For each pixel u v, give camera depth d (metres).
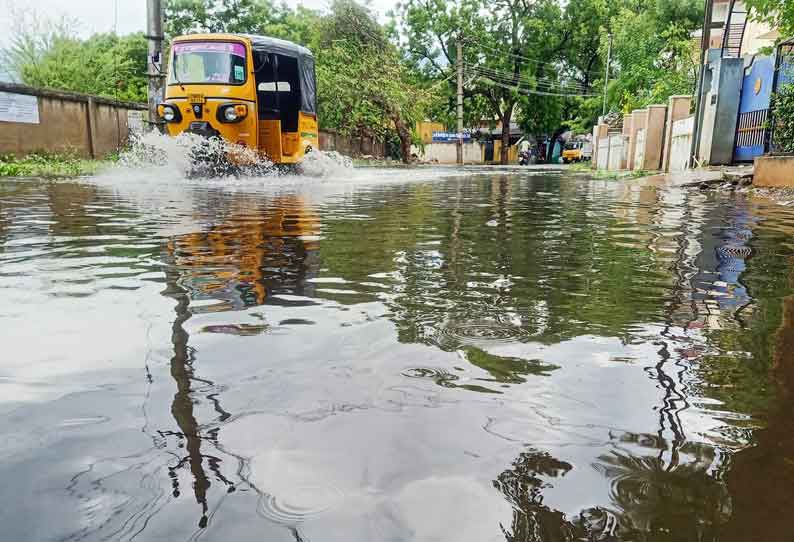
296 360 1.41
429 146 55.25
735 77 12.67
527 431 1.04
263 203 5.84
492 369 1.36
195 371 1.33
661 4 30.94
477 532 0.75
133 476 0.89
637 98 27.16
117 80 26.05
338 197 6.93
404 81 33.59
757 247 3.28
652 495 0.84
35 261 2.70
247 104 9.98
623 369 1.37
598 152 27.33
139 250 3.02
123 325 1.69
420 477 0.89
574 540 0.74
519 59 44.31
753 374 1.34
